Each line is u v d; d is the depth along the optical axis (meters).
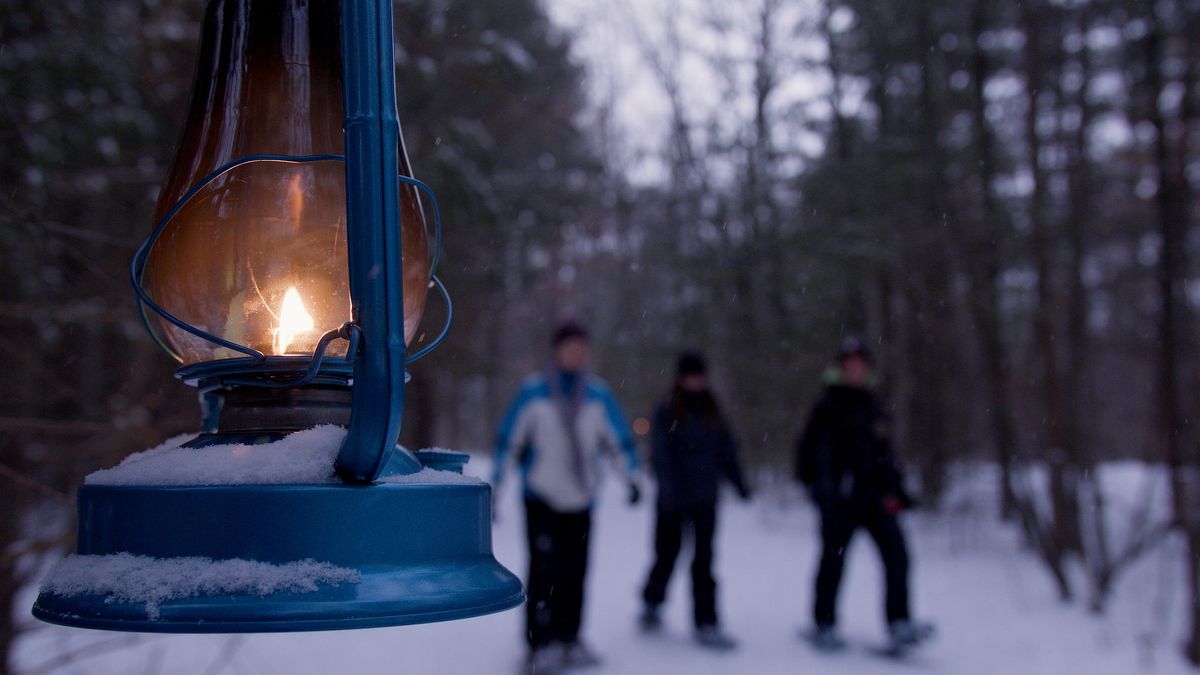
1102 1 9.08
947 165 10.86
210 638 4.79
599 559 8.55
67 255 3.13
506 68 3.69
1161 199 8.02
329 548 0.76
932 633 5.29
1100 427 15.52
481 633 5.36
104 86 3.34
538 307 17.09
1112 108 10.34
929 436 11.93
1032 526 7.45
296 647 4.84
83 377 3.73
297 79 0.91
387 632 5.34
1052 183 10.91
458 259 4.99
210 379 0.89
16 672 2.85
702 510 5.43
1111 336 12.92
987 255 10.39
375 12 0.77
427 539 0.80
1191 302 8.39
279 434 0.86
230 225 0.89
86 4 3.41
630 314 14.19
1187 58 8.20
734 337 12.38
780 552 9.13
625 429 5.29
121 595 0.72
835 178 11.20
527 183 6.49
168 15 3.59
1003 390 9.55
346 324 0.76
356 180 0.75
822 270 10.98
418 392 4.97
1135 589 7.31
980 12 10.47
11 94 3.22
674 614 6.19
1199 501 6.64
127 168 3.59
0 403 3.17
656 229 13.62
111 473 0.82
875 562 8.38
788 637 5.64
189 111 0.96
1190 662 5.48
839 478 5.45
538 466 4.84
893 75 11.74
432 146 3.91
